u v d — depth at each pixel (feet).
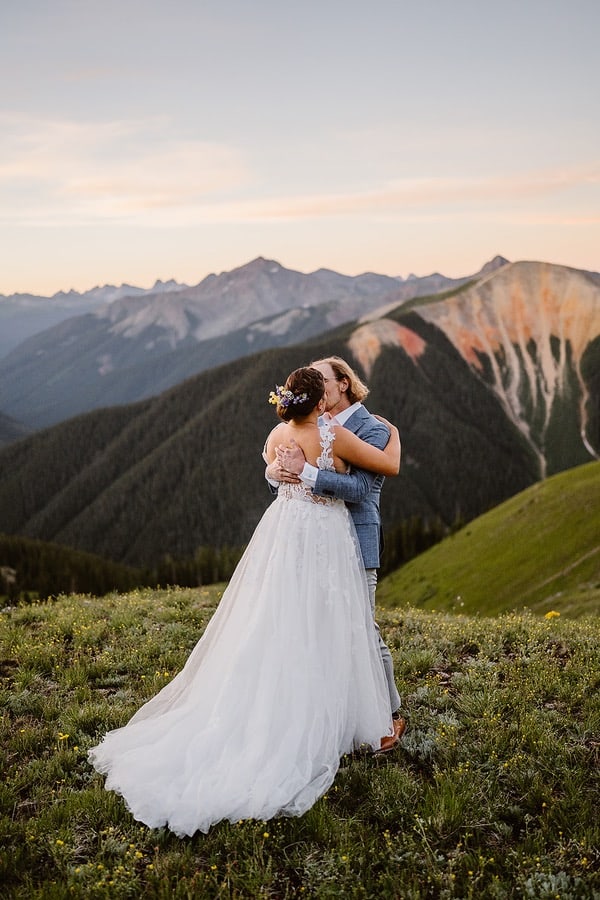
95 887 13.53
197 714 17.46
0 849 14.80
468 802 16.17
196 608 35.32
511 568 269.44
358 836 15.24
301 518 17.57
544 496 310.45
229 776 15.83
